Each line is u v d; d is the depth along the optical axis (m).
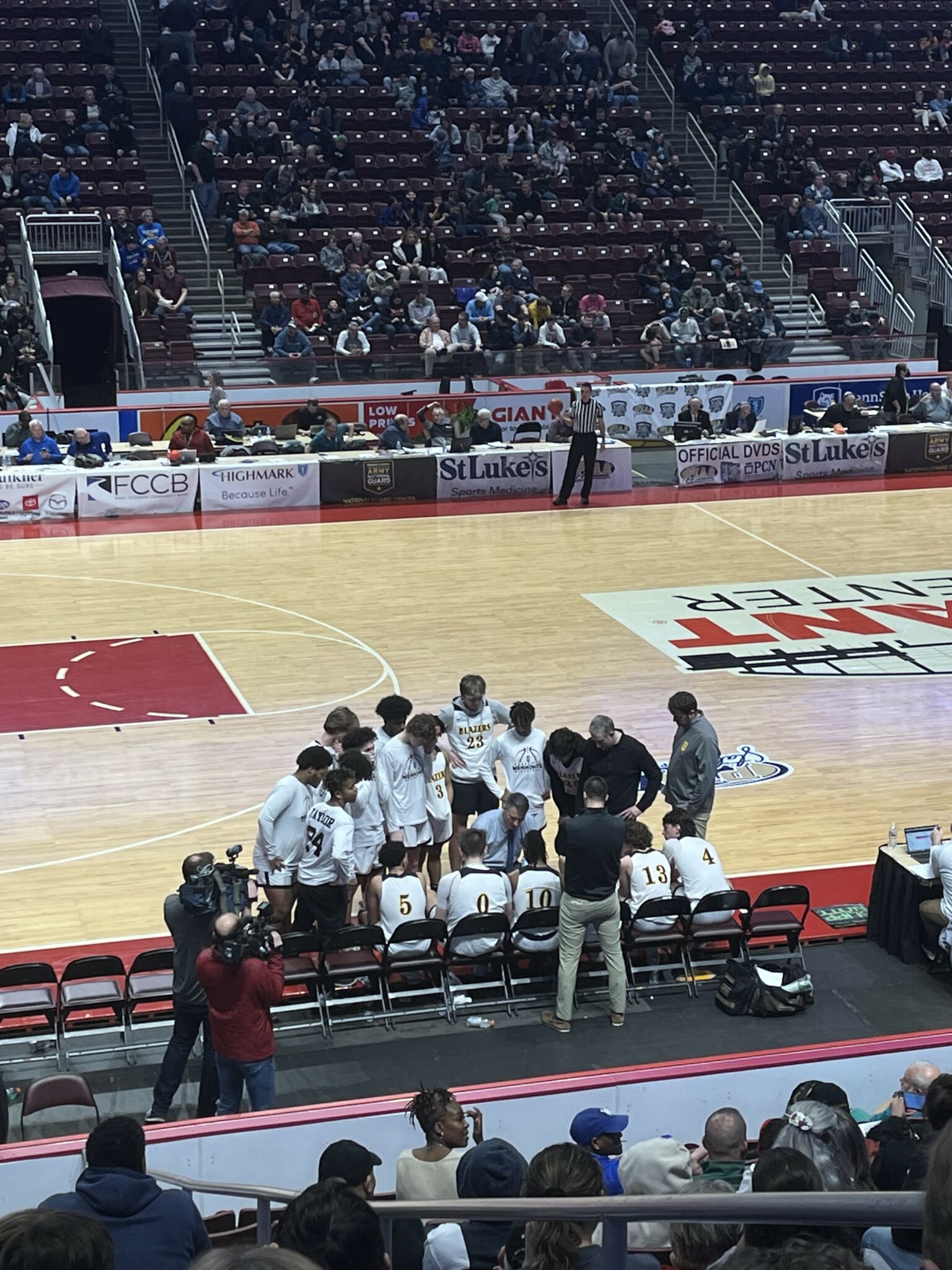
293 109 35.75
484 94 37.78
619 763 11.49
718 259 34.34
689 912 10.66
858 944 11.55
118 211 32.19
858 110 40.38
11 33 36.69
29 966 9.62
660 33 41.66
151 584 20.91
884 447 27.86
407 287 31.98
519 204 35.25
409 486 25.94
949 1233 1.73
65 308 29.61
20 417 25.47
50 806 14.05
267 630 18.98
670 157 37.91
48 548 22.80
